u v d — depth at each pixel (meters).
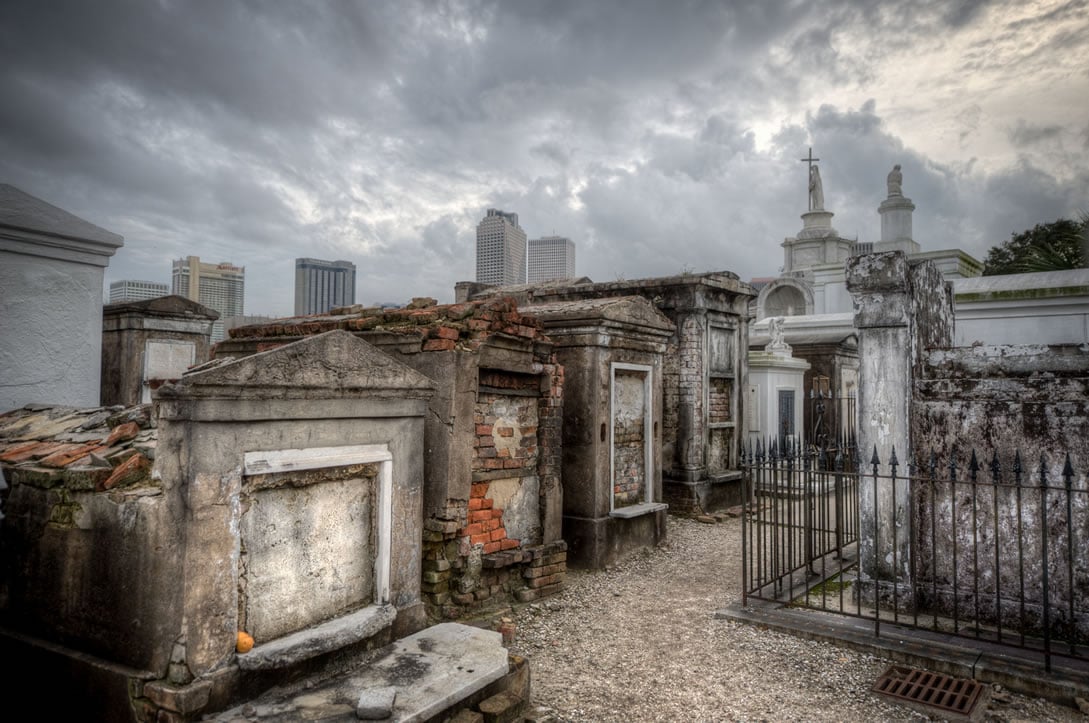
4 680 3.81
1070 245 16.75
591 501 8.03
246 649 3.47
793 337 16.34
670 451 11.48
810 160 27.12
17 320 6.13
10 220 5.95
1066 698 4.53
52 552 3.72
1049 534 5.49
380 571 4.37
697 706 4.60
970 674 4.89
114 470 3.61
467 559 5.98
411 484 4.64
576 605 6.69
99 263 6.73
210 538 3.34
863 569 6.26
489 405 6.45
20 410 5.81
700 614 6.41
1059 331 10.29
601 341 8.12
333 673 3.90
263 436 3.62
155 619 3.27
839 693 4.79
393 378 4.41
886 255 6.07
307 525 3.94
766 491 12.10
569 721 4.37
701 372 11.54
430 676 3.89
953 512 5.39
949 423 5.98
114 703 3.34
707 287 11.56
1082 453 5.41
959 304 11.08
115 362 11.31
